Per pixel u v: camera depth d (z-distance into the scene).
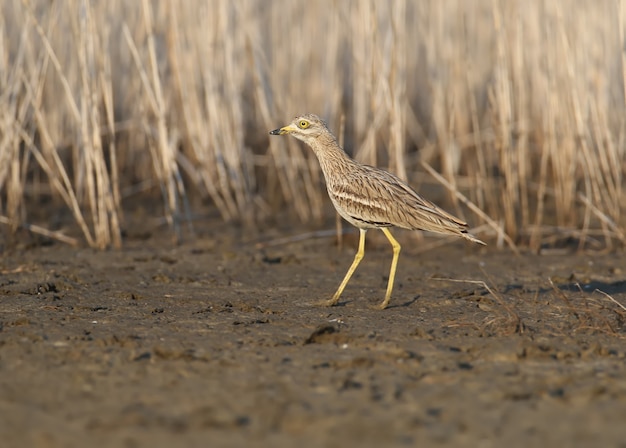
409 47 23.02
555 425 7.13
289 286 12.29
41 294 11.55
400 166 15.36
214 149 18.11
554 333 9.77
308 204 19.03
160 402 7.63
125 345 9.23
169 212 15.61
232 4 18.34
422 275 13.05
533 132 21.41
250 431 6.99
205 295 11.70
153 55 15.13
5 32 15.66
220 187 18.50
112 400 7.67
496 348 9.05
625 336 9.64
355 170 11.52
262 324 10.17
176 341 9.41
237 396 7.76
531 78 20.09
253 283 12.46
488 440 6.83
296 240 15.73
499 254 14.62
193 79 17.59
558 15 15.24
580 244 14.98
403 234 16.11
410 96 23.45
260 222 17.42
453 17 20.19
